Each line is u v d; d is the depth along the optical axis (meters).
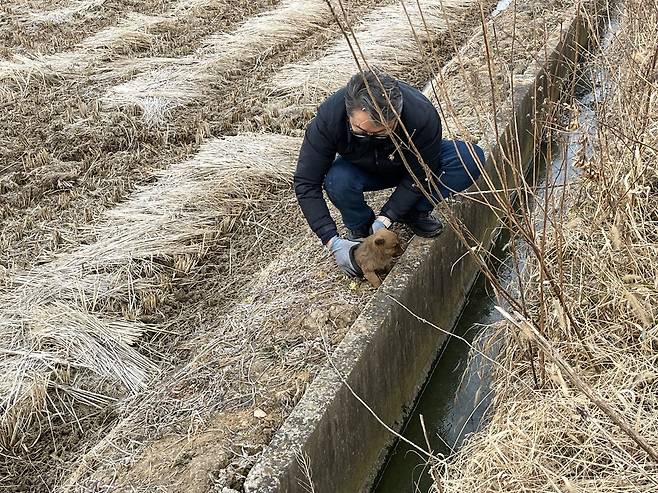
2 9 7.92
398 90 2.93
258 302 3.70
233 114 5.76
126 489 2.71
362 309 3.41
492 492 2.52
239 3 8.01
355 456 3.16
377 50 6.59
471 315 4.27
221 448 2.80
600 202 3.44
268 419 2.92
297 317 3.45
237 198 4.75
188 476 2.70
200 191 4.71
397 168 3.43
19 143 5.43
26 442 3.21
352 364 3.05
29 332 3.62
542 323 2.93
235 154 5.07
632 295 2.78
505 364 3.17
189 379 3.24
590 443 2.50
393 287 3.44
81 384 3.44
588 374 2.83
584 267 3.32
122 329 3.72
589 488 2.35
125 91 6.04
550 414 2.65
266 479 2.61
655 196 3.66
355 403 3.08
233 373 3.19
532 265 3.38
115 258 4.14
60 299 3.87
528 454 2.56
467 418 3.56
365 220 3.70
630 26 3.92
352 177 3.47
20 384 3.34
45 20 7.57
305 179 3.39
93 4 7.97
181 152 5.33
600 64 4.06
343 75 6.16
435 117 3.21
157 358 3.64
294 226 4.54
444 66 6.34
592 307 3.14
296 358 3.21
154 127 5.62
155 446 2.90
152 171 5.09
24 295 3.88
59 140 5.46
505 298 2.94
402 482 3.42
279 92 6.10
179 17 7.65
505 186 2.73
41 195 4.91
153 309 3.94
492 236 4.73
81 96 6.09
